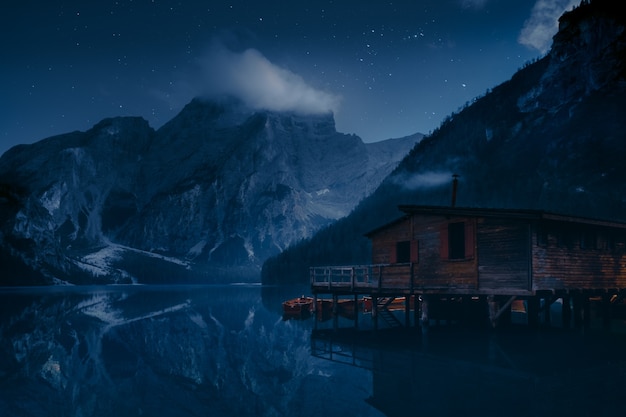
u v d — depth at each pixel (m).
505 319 27.25
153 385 17.38
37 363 21.59
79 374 19.27
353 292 31.80
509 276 24.08
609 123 100.81
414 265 28.48
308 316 45.28
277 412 13.80
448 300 31.58
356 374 18.28
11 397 15.55
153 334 32.12
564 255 25.20
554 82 122.62
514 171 119.00
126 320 43.03
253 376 18.86
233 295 100.31
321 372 18.98
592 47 109.81
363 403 14.32
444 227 27.06
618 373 16.69
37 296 98.12
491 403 13.26
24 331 33.91
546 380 15.77
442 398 14.09
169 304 68.56
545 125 123.06
